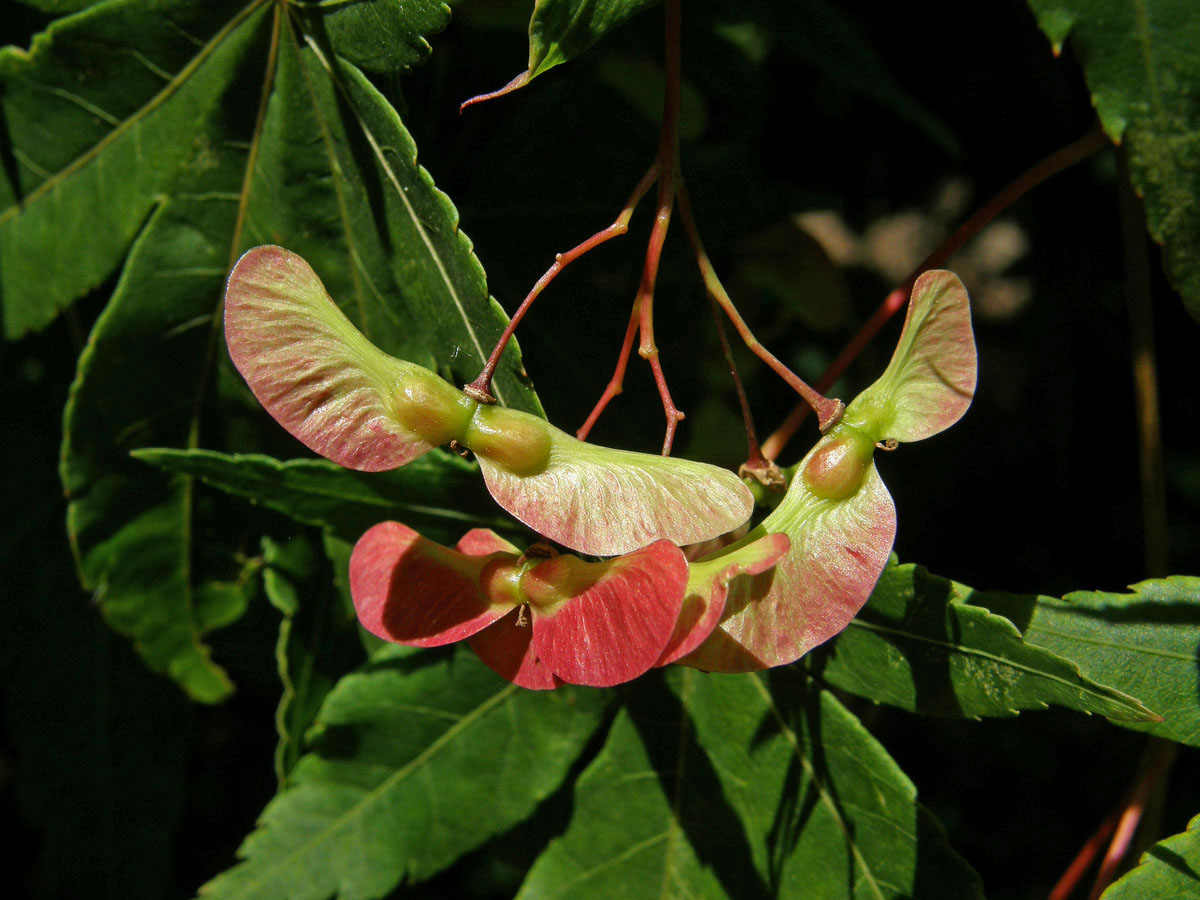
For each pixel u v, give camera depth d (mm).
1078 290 306
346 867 200
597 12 171
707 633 162
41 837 236
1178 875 178
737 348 261
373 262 195
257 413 210
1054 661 171
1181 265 185
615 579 168
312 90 191
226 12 192
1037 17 182
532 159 214
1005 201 194
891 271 386
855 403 173
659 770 199
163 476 209
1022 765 357
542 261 212
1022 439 355
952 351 169
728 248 224
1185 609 179
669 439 178
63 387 231
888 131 289
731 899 195
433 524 192
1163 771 198
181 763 236
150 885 235
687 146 231
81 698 235
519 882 343
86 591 234
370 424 169
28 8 209
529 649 175
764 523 172
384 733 202
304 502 190
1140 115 182
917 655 180
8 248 206
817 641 168
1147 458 204
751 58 240
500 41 222
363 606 175
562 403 209
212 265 203
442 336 187
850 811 189
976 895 183
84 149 201
